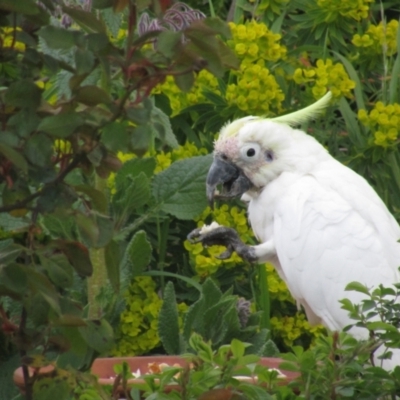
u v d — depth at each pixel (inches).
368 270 297.1
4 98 121.7
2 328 134.0
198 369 159.0
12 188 127.0
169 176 314.0
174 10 188.7
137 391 168.4
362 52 436.8
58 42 118.6
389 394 173.2
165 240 367.9
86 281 312.5
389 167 405.1
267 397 154.3
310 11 432.1
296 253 304.8
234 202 384.5
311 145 319.3
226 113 383.2
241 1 443.2
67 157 128.3
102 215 129.3
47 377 137.9
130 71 121.1
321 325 346.3
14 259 125.6
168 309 308.3
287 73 423.2
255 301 362.3
